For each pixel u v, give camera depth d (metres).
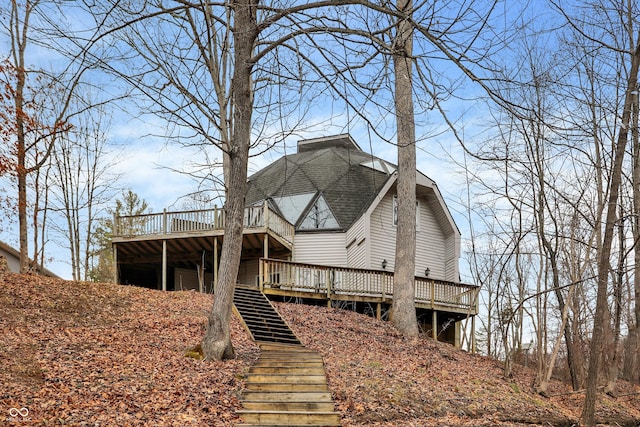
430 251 28.34
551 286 20.77
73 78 11.39
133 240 25.39
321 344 16.61
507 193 18.25
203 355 13.02
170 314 16.95
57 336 13.20
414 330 20.30
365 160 31.36
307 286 21.72
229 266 13.34
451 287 24.41
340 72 9.36
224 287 13.29
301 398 11.46
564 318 17.16
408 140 20.55
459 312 24.41
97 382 10.55
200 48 12.38
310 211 28.36
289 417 10.45
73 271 29.42
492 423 12.62
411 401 12.88
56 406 9.33
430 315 24.72
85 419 9.02
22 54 21.53
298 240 27.44
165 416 9.59
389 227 27.42
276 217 25.48
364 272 23.09
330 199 28.38
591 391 13.41
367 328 19.77
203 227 24.72
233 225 13.37
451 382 15.20
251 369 12.60
